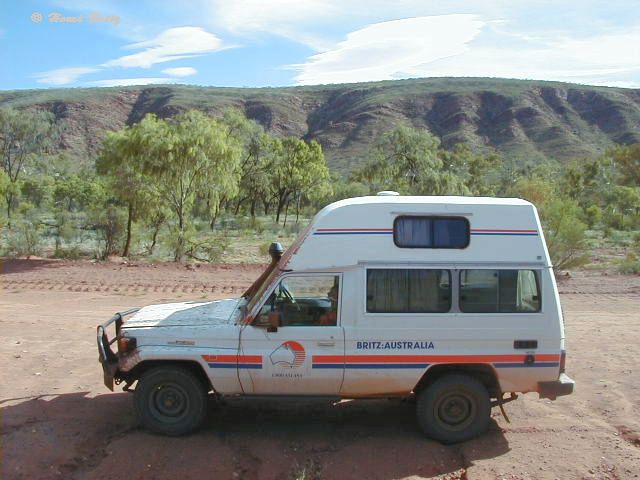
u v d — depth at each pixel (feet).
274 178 197.47
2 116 215.92
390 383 22.81
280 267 23.52
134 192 85.71
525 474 20.81
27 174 240.12
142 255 86.43
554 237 70.85
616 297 56.75
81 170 305.12
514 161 306.96
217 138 88.53
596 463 21.59
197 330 22.88
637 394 28.63
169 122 97.40
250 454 22.04
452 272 22.88
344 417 25.73
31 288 57.31
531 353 22.91
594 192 242.17
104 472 20.42
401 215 22.99
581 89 610.24
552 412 26.40
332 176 279.69
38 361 32.45
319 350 22.61
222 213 169.68
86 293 55.36
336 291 22.84
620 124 548.72
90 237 99.25
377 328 22.68
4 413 24.91
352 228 22.95
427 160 164.76
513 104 579.89
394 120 578.66
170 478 20.18
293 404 27.02
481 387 23.06
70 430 23.40
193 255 85.87
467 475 20.72
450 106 596.29
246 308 23.91
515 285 23.07
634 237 123.54
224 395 23.02
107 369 22.88
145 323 23.72
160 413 23.16
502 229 23.18
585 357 35.24
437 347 22.76
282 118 632.38
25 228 88.99
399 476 20.66
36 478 19.94
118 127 579.89
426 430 23.16
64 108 572.51
